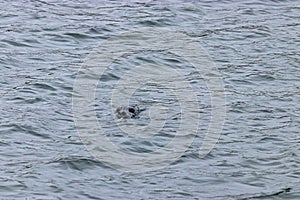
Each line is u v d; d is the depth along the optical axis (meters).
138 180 71.62
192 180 72.06
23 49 102.12
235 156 76.88
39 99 87.25
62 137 78.75
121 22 113.06
